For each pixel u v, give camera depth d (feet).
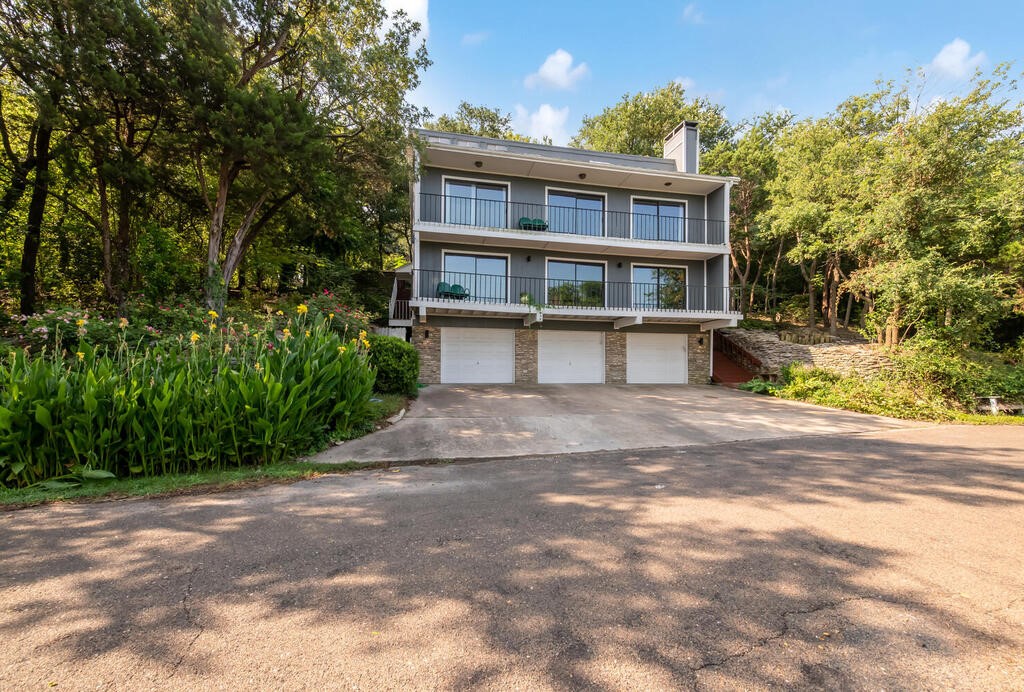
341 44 40.91
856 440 25.66
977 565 9.55
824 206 55.77
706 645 6.72
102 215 38.63
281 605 7.83
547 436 26.02
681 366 57.16
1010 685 5.84
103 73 29.07
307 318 35.19
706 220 55.88
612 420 30.91
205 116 32.94
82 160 37.04
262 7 35.40
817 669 6.17
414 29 40.63
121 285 38.29
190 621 7.30
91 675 5.98
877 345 47.83
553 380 54.13
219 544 10.59
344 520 12.30
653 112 82.99
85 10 27.61
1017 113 46.88
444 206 49.55
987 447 23.26
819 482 16.30
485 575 9.02
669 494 14.79
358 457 20.59
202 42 31.32
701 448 23.70
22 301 37.19
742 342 61.67
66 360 23.75
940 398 38.70
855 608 7.80
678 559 9.78
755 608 7.79
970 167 43.80
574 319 54.19
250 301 50.47
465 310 48.34
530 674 6.08
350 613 7.58
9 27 28.40
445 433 25.61
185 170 46.11
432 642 6.79
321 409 22.24
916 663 6.31
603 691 5.75
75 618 7.38
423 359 51.06
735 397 44.11
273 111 33.96
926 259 40.60
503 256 52.54
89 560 9.68
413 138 42.39
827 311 74.59
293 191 45.37
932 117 43.11
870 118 56.65
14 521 12.15
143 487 15.20
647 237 55.52
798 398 42.34
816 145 59.47
